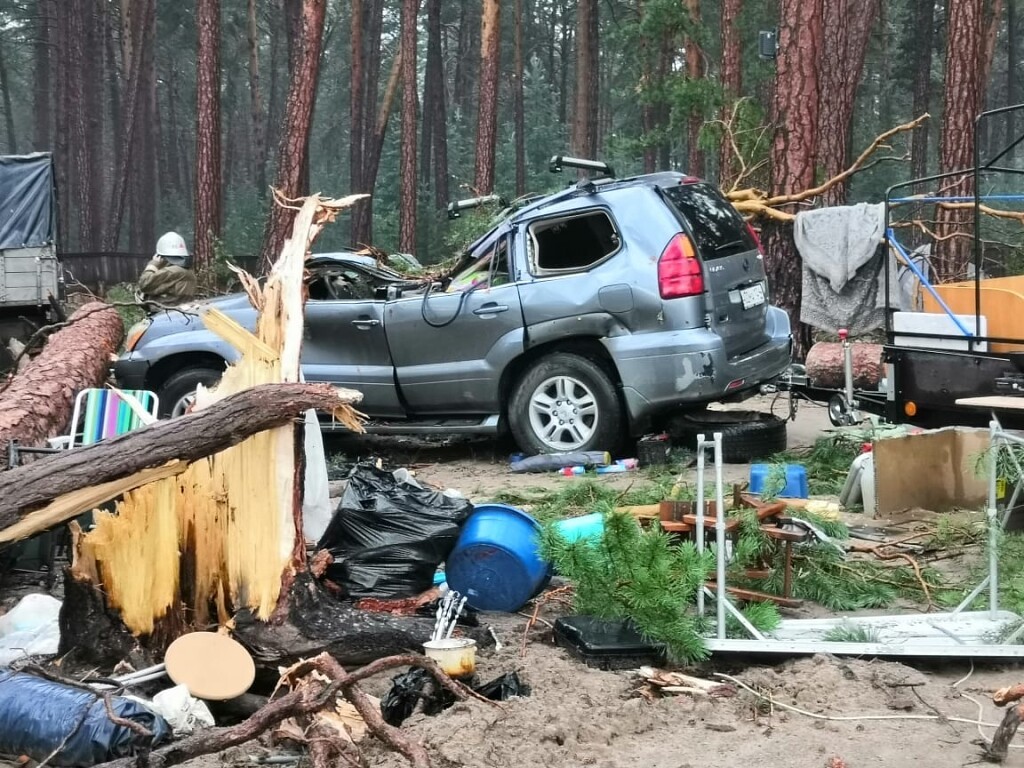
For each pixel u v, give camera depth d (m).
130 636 4.60
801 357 14.84
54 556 5.95
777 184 15.65
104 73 55.00
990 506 5.05
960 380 7.93
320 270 10.40
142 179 50.19
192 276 13.85
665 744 3.78
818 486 8.12
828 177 20.50
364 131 48.97
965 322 8.17
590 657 4.55
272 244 22.72
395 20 70.75
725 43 26.86
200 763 3.67
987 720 3.97
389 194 45.75
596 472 8.77
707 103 23.53
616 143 28.97
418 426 9.61
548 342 9.27
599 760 3.63
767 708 4.09
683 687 4.24
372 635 4.55
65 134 44.88
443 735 3.70
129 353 10.27
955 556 6.14
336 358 9.97
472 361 9.44
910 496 7.18
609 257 8.98
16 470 4.29
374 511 5.20
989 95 56.25
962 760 3.62
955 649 4.51
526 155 54.12
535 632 5.05
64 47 44.81
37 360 10.03
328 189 63.69
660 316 8.79
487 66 29.69
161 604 4.58
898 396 8.41
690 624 4.50
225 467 4.55
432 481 8.82
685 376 8.72
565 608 5.39
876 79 49.62
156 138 57.62
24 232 16.98
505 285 9.33
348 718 3.95
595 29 39.97
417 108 33.94
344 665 4.57
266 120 65.00
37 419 7.63
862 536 6.49
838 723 3.94
